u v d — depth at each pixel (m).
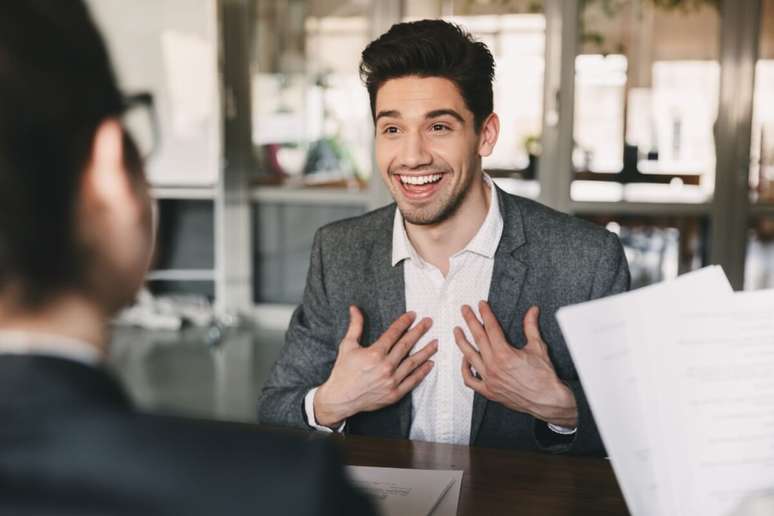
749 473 0.83
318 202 5.08
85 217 0.47
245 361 4.38
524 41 4.68
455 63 1.33
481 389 1.29
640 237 4.77
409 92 1.34
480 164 1.44
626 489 0.80
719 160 4.66
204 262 5.32
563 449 1.27
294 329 1.55
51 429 0.43
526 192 4.78
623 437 0.80
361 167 5.03
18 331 0.46
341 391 1.31
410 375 1.34
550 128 4.68
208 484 0.43
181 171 4.79
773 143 4.64
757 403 0.85
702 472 0.82
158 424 0.46
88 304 0.48
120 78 0.49
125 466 0.43
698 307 0.85
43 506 0.42
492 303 1.45
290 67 5.04
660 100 4.65
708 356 0.84
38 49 0.44
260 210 5.18
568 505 1.02
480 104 1.37
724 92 4.61
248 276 5.16
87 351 0.47
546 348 1.30
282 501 0.43
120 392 0.48
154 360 4.36
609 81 4.65
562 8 4.59
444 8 4.79
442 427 1.44
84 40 0.46
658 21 4.59
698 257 4.76
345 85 5.00
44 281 0.45
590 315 0.81
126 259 0.50
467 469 1.13
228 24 4.98
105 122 0.47
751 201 4.69
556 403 1.25
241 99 5.05
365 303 1.51
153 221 0.54
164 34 4.64
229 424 1.34
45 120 0.44
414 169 1.37
